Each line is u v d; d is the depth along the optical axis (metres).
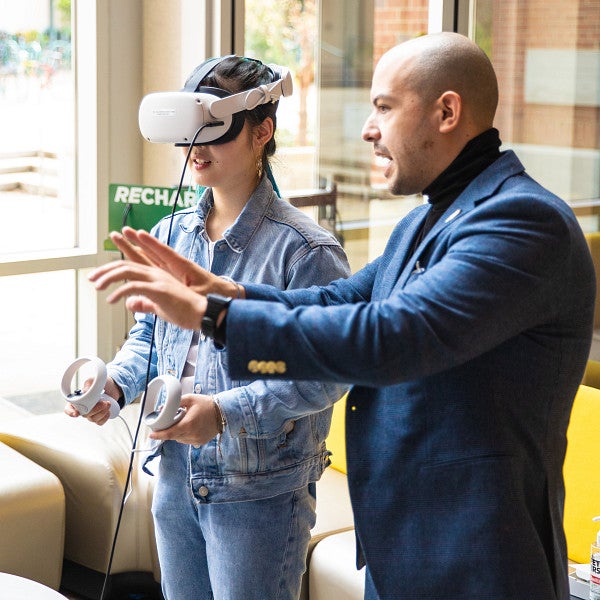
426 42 1.53
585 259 1.49
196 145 1.95
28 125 4.18
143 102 1.96
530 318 1.42
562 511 1.60
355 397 1.60
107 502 3.22
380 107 1.56
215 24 4.05
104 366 2.01
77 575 3.37
